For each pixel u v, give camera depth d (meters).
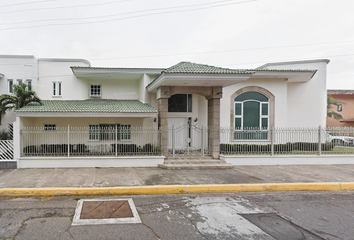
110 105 12.27
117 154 10.16
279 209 5.30
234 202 5.79
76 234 3.93
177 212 5.04
